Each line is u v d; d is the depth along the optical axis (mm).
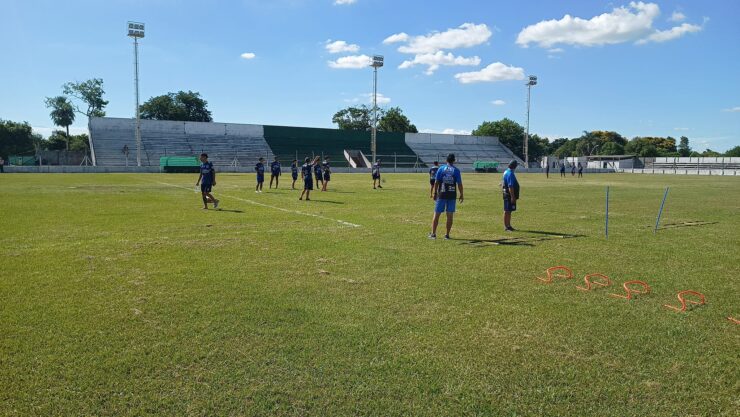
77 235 10797
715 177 58188
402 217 14578
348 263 8195
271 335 4941
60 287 6547
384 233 11484
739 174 71500
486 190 28375
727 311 5902
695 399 3834
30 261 8125
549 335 5055
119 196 21219
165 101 90438
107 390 3840
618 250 9688
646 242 10664
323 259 8492
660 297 6449
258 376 4094
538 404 3723
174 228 11984
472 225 13164
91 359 4352
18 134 79125
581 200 21906
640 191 29281
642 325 5387
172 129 68688
